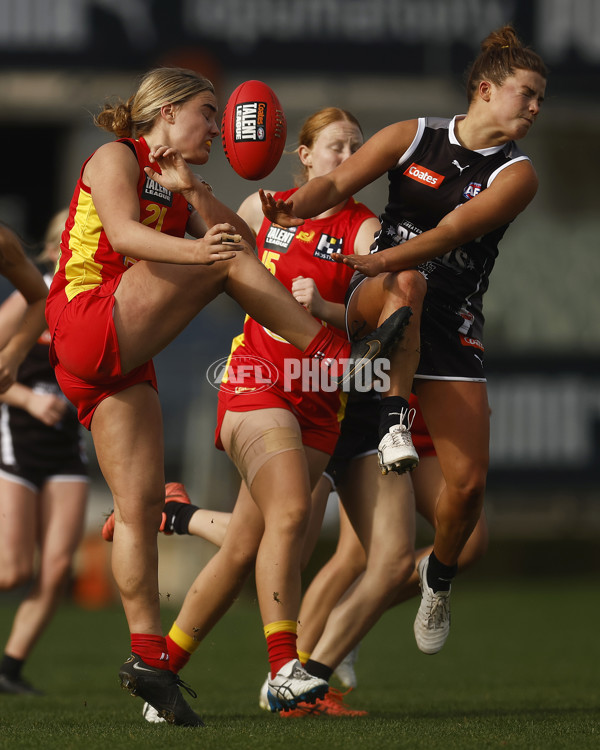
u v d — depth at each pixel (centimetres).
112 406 1157
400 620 3650
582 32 5041
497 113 1293
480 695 1741
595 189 5809
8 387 1481
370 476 1480
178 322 1143
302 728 1168
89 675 2142
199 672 2214
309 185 1294
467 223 1257
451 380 1344
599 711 1435
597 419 4616
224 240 1075
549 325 4997
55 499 2002
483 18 5031
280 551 1262
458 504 1356
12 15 5038
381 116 5184
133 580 1159
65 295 1170
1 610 3766
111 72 5062
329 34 5050
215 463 4234
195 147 1217
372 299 1266
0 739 1066
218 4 5009
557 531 5103
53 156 7050
